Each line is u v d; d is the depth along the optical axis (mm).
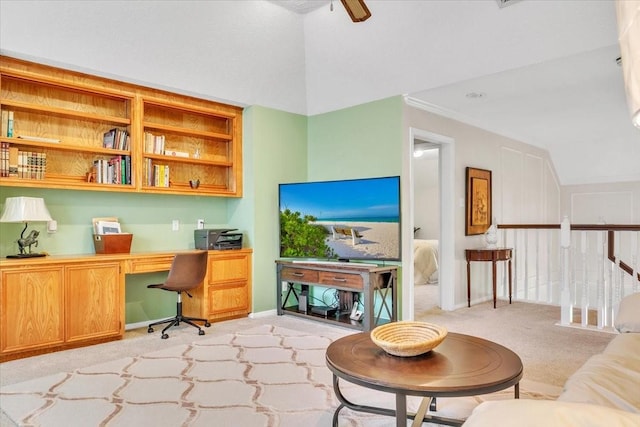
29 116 3725
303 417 2311
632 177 6953
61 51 3430
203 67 4145
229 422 2246
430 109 4836
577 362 3160
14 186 3512
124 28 3512
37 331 3324
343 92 4805
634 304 2424
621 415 783
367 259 4340
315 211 4629
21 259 3305
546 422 766
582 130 6348
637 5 465
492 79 3979
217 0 3645
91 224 4094
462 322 4434
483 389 1555
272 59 4445
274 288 4977
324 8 3967
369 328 3955
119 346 3588
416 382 1579
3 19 3076
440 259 5191
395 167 4480
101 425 2203
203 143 4898
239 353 3393
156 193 4379
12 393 2598
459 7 3408
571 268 4367
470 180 5418
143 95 4145
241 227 4934
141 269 3922
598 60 3502
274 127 5000
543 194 7375
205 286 4375
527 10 3219
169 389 2668
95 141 4098
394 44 3979
